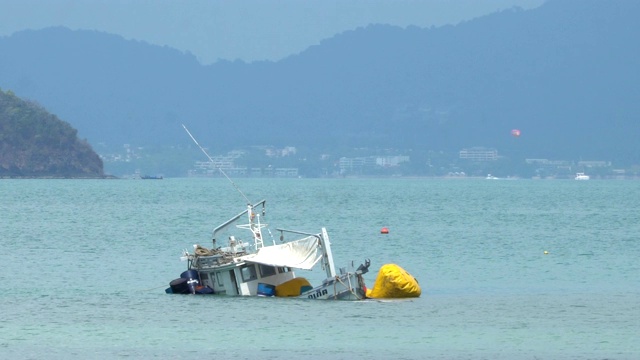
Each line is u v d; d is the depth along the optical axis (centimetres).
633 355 14450
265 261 17762
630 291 19825
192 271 18412
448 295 19062
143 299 18125
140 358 14112
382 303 17662
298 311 16875
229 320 16250
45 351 14438
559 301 18450
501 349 14712
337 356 14250
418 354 14412
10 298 18450
